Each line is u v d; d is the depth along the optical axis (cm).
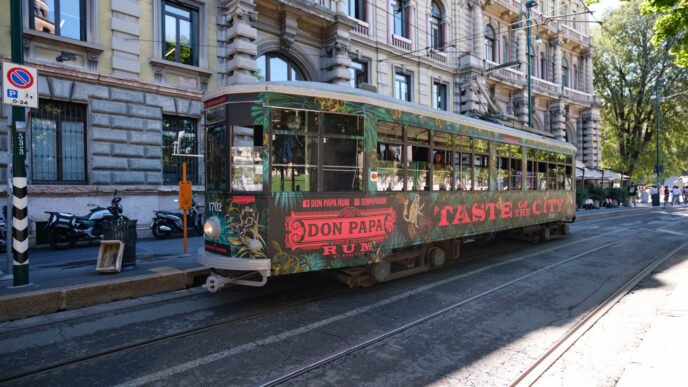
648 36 2978
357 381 333
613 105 3266
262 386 320
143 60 1119
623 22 3045
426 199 684
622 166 3262
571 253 956
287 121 513
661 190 4144
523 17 2398
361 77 1711
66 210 986
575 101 2806
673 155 3462
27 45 940
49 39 959
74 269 652
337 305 540
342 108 552
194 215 1116
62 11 1002
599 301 565
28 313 477
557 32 2680
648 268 779
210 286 515
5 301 461
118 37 1068
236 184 518
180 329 446
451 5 2097
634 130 3234
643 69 3023
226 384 325
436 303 551
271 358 374
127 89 1083
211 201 552
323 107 536
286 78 1491
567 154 1230
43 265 701
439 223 712
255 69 1271
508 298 579
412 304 545
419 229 670
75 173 1027
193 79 1216
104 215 959
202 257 536
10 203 606
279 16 1385
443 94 2086
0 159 898
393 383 329
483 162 830
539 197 1055
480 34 2181
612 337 436
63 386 320
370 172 582
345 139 559
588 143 2972
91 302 525
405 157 644
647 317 500
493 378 339
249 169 509
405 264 699
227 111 520
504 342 418
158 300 554
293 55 1455
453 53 2105
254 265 489
